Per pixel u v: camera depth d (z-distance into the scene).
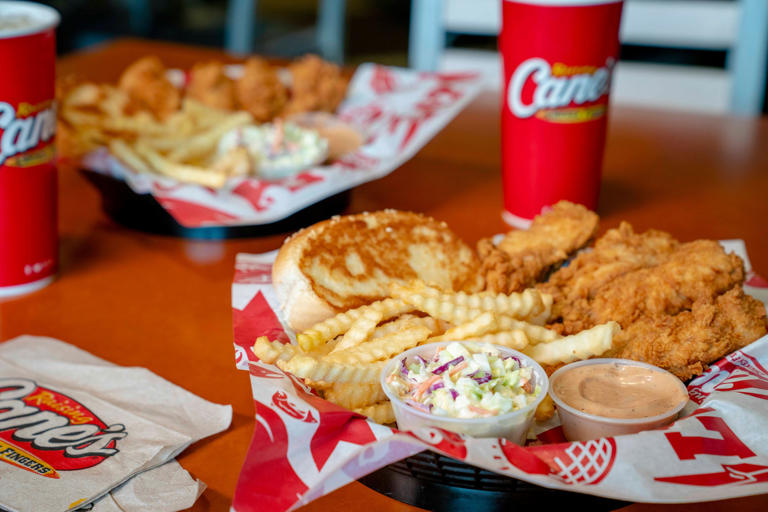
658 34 1.26
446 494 0.59
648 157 1.03
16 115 0.75
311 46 3.10
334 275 0.70
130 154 0.86
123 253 0.85
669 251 0.75
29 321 0.76
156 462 0.61
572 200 0.86
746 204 0.93
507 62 0.84
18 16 0.79
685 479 0.57
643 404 0.62
